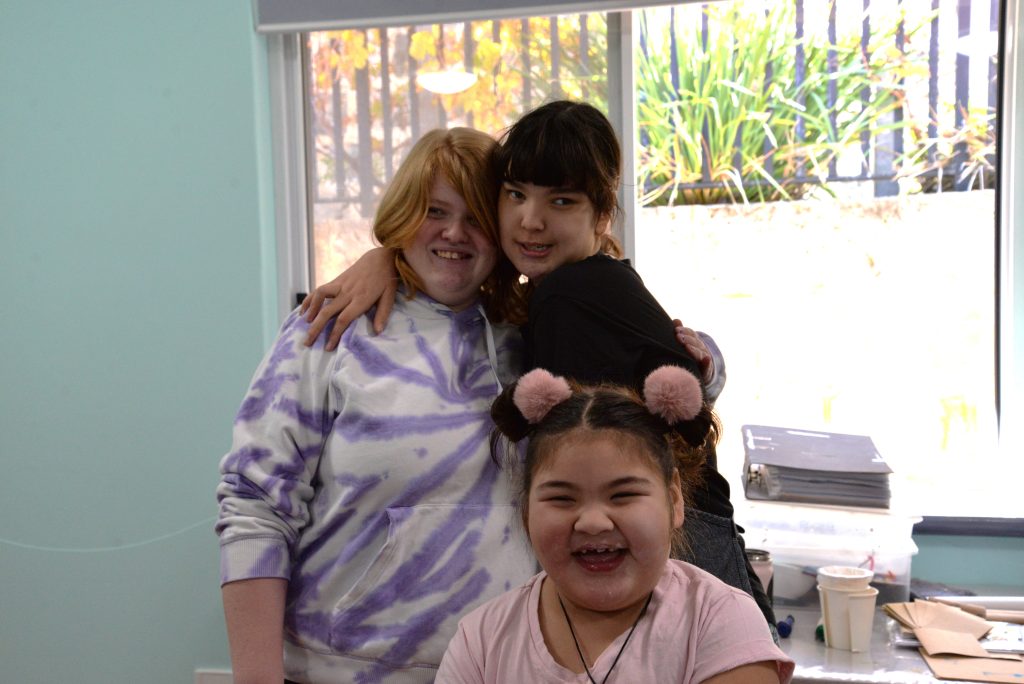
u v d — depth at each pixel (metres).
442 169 1.40
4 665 2.55
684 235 3.34
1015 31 2.39
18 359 2.51
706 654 1.05
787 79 3.29
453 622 1.31
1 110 2.48
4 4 2.46
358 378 1.36
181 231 2.45
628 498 1.04
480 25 2.45
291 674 1.38
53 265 2.49
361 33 2.50
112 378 2.49
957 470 2.90
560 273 1.34
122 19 2.44
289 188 2.51
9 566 2.53
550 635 1.11
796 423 3.10
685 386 1.08
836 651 1.90
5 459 2.53
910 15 3.09
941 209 3.02
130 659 2.51
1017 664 1.80
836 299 3.13
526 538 1.34
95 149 2.46
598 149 1.34
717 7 3.36
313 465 1.39
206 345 2.46
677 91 3.42
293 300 2.53
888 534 2.12
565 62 2.42
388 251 1.50
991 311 2.97
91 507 2.50
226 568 1.32
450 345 1.41
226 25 2.41
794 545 2.16
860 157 3.19
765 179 3.34
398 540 1.32
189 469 2.47
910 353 3.03
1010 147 2.43
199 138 2.43
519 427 1.18
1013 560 2.36
